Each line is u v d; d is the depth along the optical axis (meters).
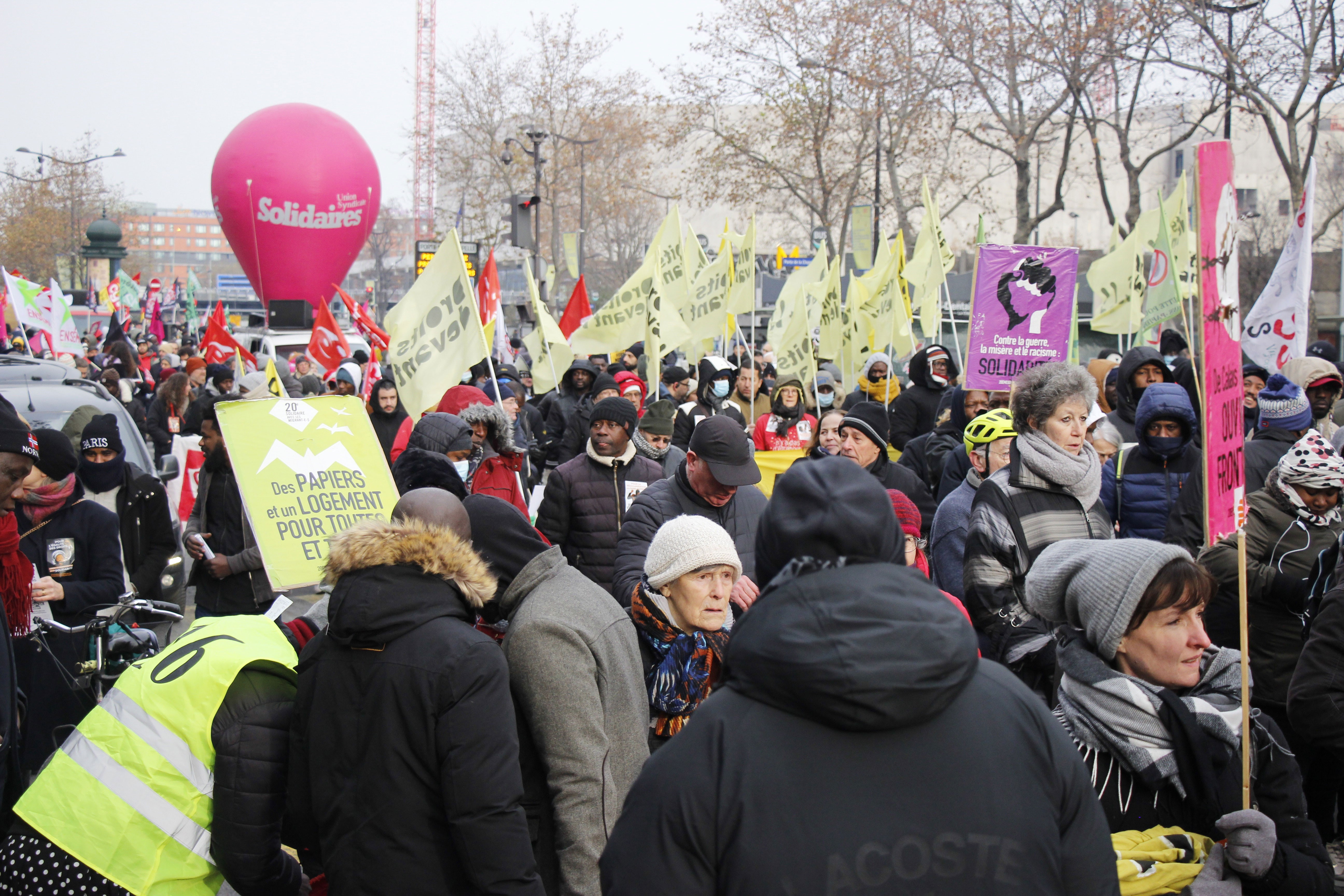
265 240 22.30
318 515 4.79
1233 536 3.89
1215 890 2.41
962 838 1.69
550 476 5.83
